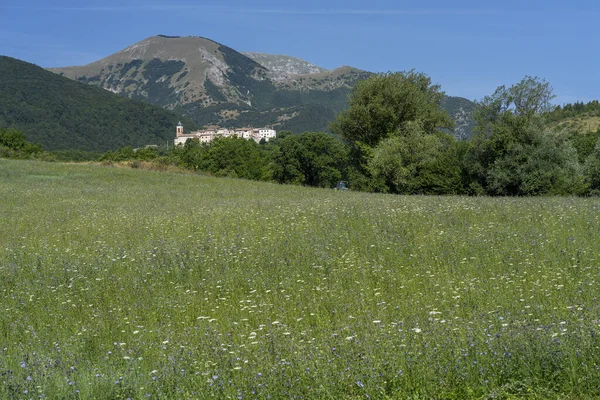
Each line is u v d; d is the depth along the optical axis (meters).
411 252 12.38
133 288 11.07
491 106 41.53
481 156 41.84
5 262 13.56
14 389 5.66
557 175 38.41
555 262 10.56
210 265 12.45
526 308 7.80
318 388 5.46
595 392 5.16
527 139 40.47
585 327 6.08
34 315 9.60
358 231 14.88
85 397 5.55
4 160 53.69
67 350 7.34
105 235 17.67
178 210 24.08
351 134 61.88
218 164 86.44
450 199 23.56
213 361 6.35
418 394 5.34
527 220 15.05
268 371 5.79
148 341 7.86
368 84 60.56
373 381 5.45
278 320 8.45
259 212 20.25
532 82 41.00
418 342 6.24
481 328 6.62
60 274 12.28
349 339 6.59
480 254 11.69
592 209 16.27
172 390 5.62
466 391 5.34
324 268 11.57
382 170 48.59
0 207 26.61
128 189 38.34
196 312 9.43
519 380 5.43
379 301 9.14
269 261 12.30
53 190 35.47
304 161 91.56
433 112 60.97
